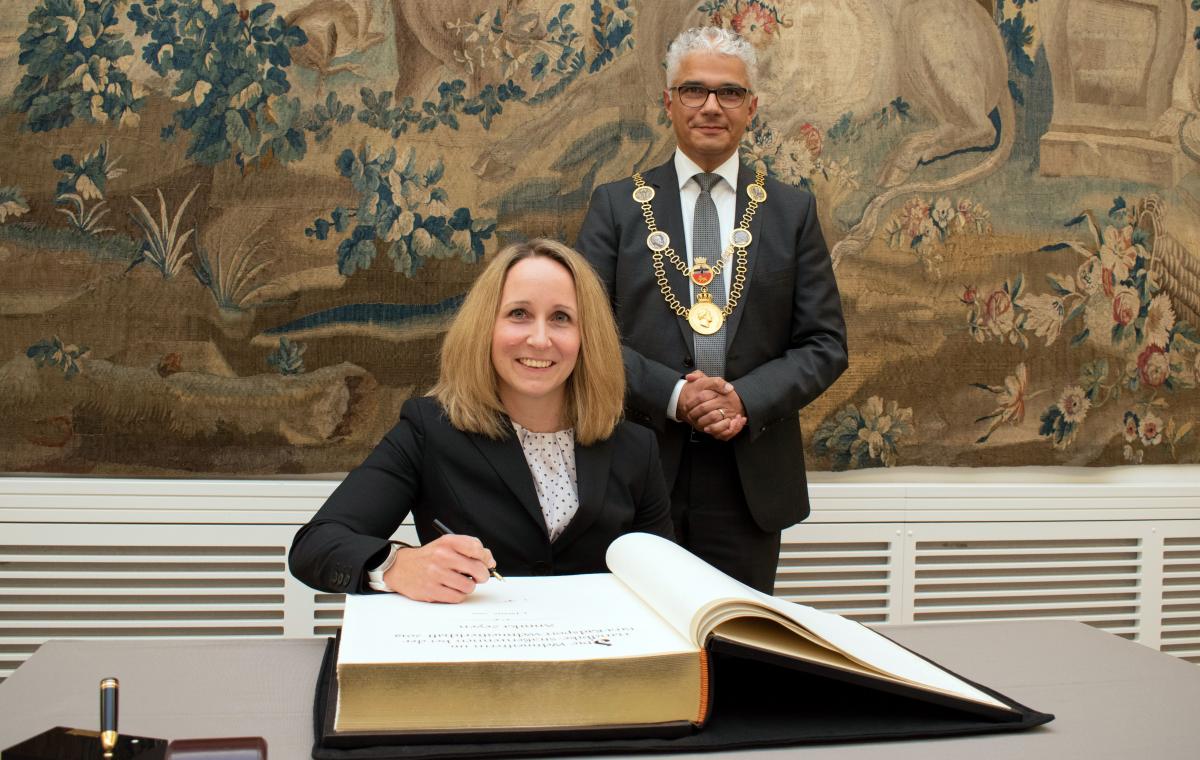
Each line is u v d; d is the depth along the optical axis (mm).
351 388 2834
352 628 1053
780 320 2590
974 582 3129
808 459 3025
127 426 2740
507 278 1644
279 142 2797
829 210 3023
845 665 1021
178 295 2760
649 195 2639
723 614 1009
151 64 2742
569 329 1629
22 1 2701
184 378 2762
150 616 2797
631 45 2930
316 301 2816
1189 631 3293
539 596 1208
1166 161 3217
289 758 937
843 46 3018
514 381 1616
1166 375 3244
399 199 2846
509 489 1617
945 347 3094
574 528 1627
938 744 1010
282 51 2791
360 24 2822
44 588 2740
